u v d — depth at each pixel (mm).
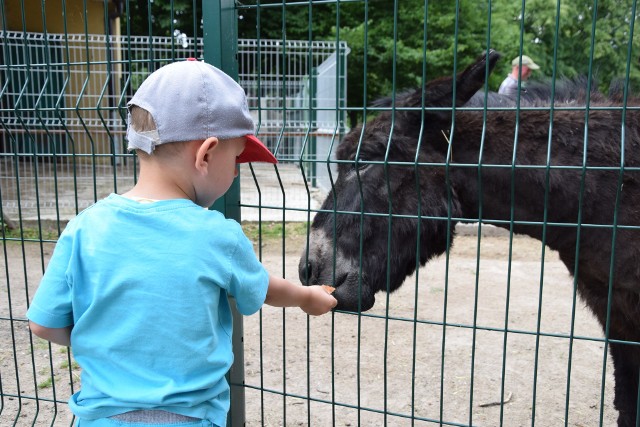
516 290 6758
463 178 2838
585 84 2967
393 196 2826
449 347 5082
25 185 11188
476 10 17281
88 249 1712
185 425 1737
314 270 2844
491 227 9516
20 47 10062
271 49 12195
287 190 11352
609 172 2602
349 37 18391
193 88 1695
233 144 1806
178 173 1751
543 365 4734
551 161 2664
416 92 2795
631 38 1883
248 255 1811
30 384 4207
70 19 13859
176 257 1676
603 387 2025
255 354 4902
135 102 1719
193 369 1725
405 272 2961
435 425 3771
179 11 18812
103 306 1700
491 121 2791
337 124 2213
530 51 16609
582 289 2965
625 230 2574
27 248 8055
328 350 4992
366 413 3916
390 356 4871
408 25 18078
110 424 1740
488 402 4090
